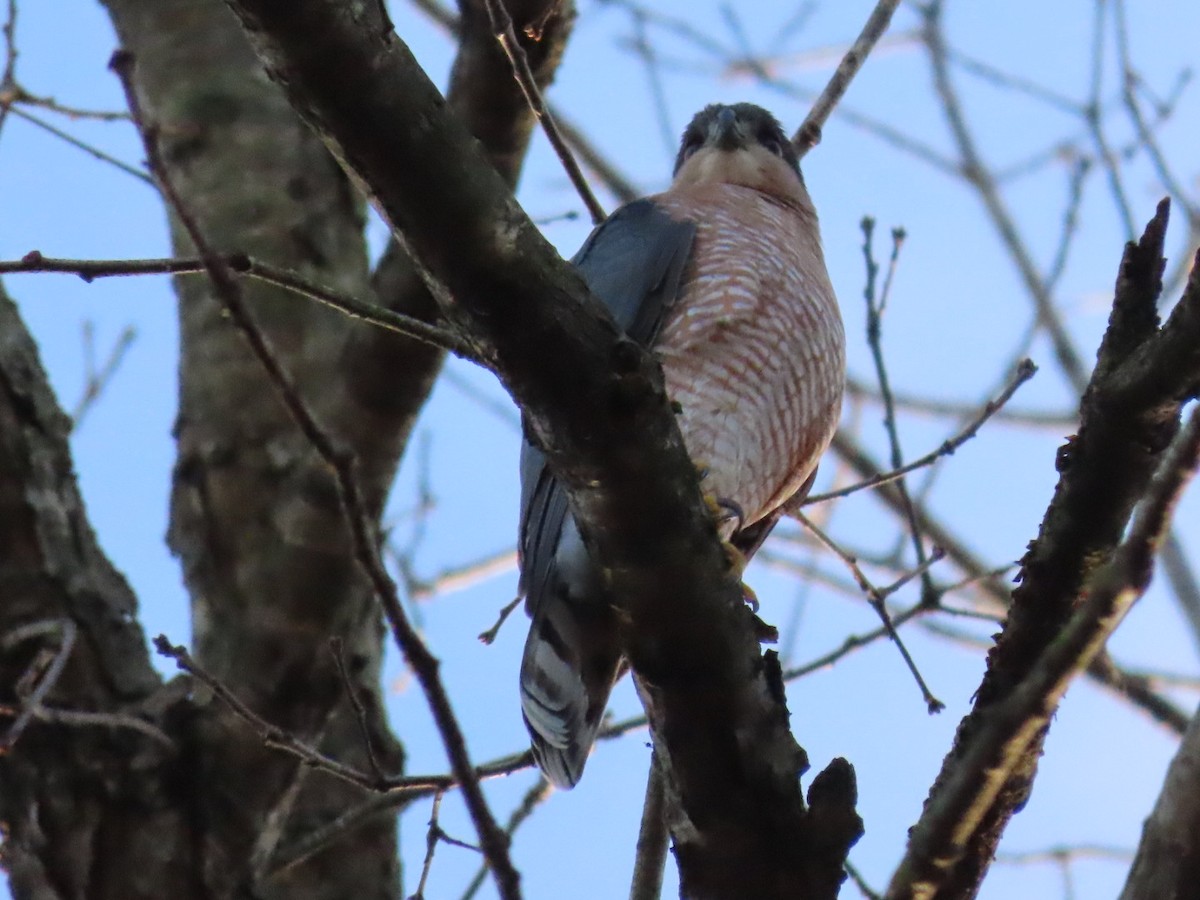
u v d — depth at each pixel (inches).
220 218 468.1
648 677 261.6
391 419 411.8
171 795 375.6
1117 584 269.1
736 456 418.9
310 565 406.6
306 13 218.8
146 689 377.4
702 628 257.1
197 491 426.6
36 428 377.7
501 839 229.3
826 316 439.8
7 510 369.1
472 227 235.3
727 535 418.3
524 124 400.8
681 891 267.1
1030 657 286.8
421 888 319.3
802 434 436.8
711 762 261.0
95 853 368.5
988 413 416.2
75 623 369.4
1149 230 271.6
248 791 379.2
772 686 264.2
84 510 382.3
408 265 404.5
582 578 345.7
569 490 256.7
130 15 508.7
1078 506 277.9
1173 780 291.9
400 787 325.4
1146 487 274.1
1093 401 272.5
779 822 261.7
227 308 223.6
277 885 414.3
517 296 240.2
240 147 478.6
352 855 422.6
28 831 369.4
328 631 405.7
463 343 265.4
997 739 277.4
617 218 459.2
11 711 342.6
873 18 410.9
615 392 244.5
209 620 411.8
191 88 488.4
